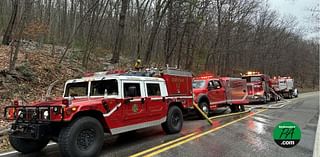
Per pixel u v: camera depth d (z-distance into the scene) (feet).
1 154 25.38
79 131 22.61
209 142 29.12
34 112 23.02
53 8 119.65
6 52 60.90
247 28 148.66
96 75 31.45
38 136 22.31
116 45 79.97
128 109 27.71
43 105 23.43
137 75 32.83
